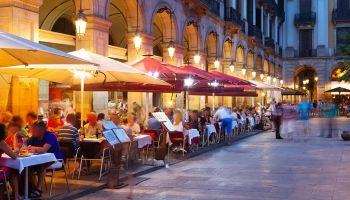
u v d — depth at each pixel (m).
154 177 10.76
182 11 22.81
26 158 7.52
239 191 9.14
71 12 19.66
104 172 10.80
